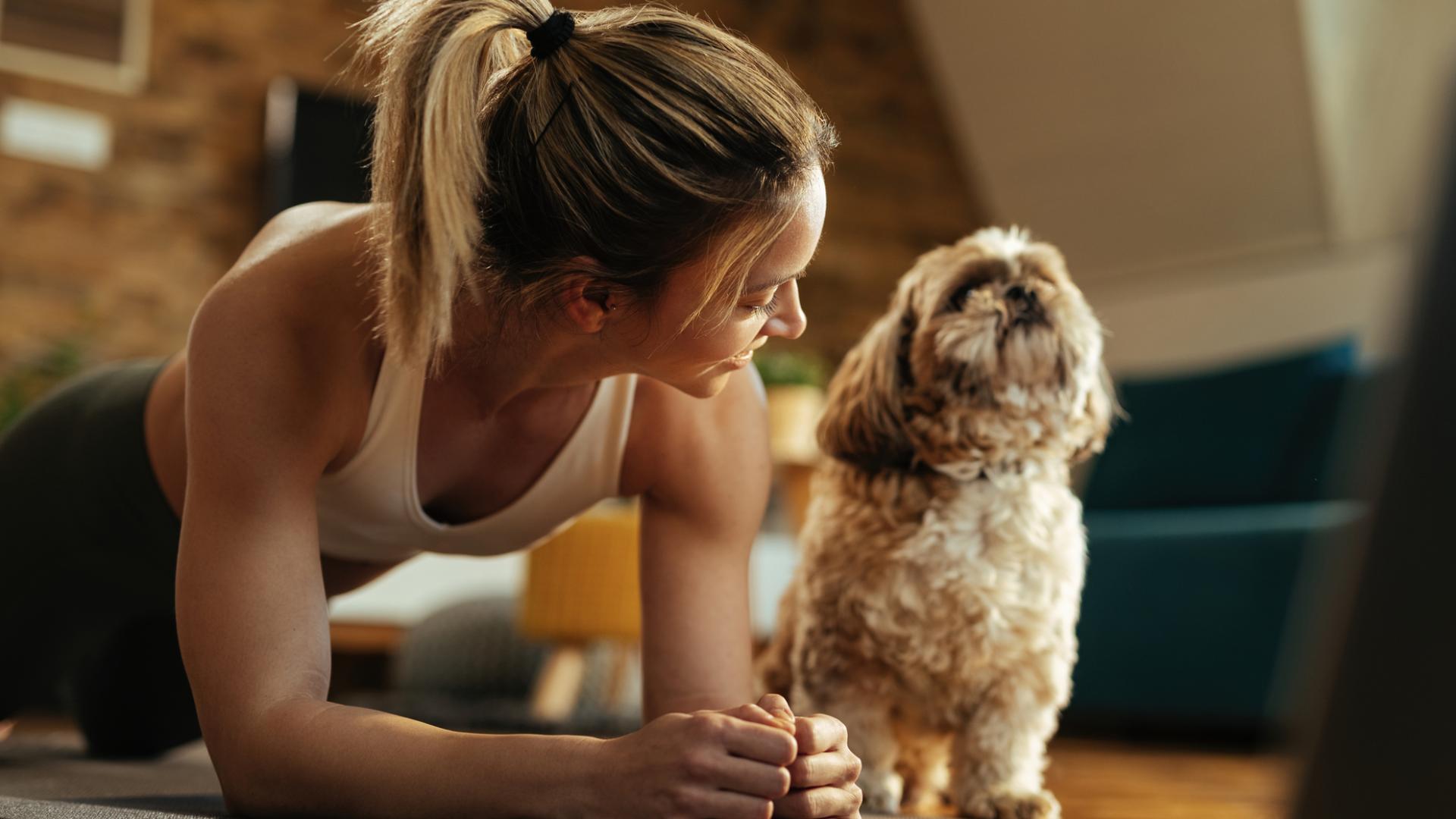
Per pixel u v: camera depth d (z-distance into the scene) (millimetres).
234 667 946
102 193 5125
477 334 1063
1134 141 5918
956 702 1380
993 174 6574
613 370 1058
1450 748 341
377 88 982
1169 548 3275
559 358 1054
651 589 1220
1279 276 5605
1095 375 1560
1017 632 1340
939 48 6484
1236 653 3088
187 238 5234
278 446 997
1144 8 5480
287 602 970
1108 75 5805
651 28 960
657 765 818
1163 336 5957
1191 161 5801
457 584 4051
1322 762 363
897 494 1384
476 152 918
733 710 861
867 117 6555
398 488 1142
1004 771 1354
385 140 941
